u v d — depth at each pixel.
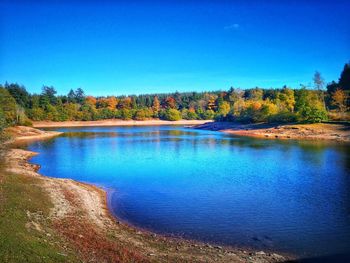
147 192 33.41
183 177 39.91
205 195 31.89
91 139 91.94
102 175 41.84
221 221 24.77
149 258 17.50
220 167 46.19
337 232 22.36
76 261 15.73
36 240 17.22
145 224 24.27
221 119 155.25
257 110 124.38
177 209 27.75
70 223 22.00
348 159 50.69
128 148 69.44
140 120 197.25
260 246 20.28
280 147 66.81
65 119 182.00
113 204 29.39
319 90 110.69
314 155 55.31
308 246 20.20
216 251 19.42
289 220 24.73
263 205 28.50
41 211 23.05
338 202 29.05
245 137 91.94
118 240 20.28
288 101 132.38
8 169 38.72
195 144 75.50
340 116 97.44
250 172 42.38
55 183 33.22
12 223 18.94
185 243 20.70
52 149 68.75
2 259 14.25
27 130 104.75
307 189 33.53
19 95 179.38
